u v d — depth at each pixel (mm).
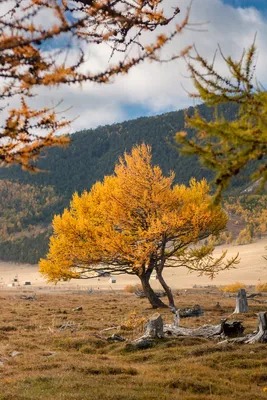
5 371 14766
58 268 32531
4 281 174125
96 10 4910
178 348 17719
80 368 14859
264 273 112062
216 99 5043
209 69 5027
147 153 32000
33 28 4391
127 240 32188
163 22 5449
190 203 31344
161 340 19156
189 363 15500
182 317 27188
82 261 32969
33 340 20594
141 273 33719
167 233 31953
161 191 31656
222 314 28609
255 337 17844
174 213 31125
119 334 21766
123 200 31672
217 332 19609
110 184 33281
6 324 25172
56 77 4625
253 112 4961
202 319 25953
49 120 5164
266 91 5031
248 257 149500
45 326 24797
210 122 4996
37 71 4660
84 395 11617
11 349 18438
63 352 18141
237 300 28797
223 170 4824
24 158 5195
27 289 94750
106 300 44188
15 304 39312
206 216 30344
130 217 32062
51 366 15328
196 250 34406
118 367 14953
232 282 96125
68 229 31453
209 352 16875
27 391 12273
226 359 15797
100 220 33031
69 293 69938
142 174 31594
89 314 30344
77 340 19953
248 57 5027
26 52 4543
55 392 12070
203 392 12562
